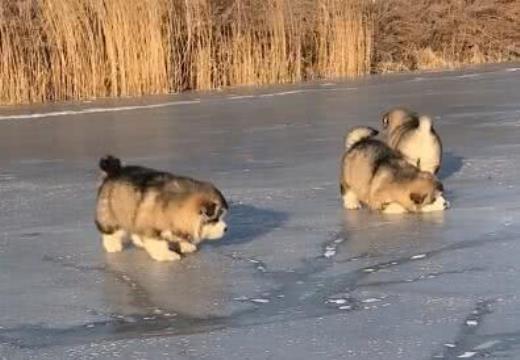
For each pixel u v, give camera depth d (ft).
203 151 59.52
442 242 33.37
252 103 88.94
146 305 27.30
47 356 23.13
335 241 34.50
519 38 142.41
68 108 90.27
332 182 46.85
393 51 131.75
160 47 103.81
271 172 50.55
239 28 111.04
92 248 35.01
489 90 91.76
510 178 45.52
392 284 28.32
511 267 29.45
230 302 27.22
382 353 22.21
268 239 35.17
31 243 36.14
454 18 138.00
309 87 104.63
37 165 56.54
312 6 119.34
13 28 99.04
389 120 47.11
